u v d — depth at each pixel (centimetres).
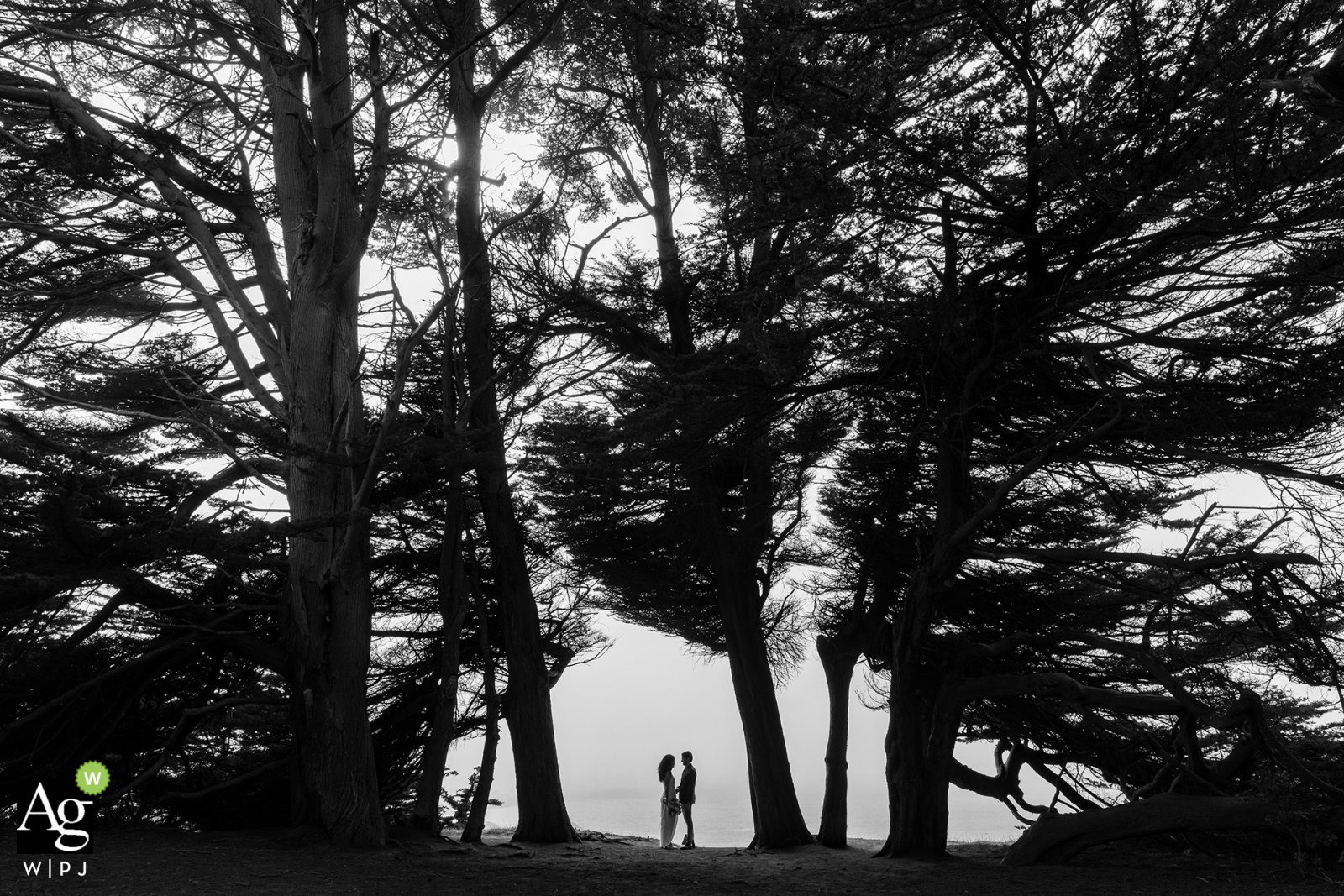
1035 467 1553
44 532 1259
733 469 2244
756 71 1171
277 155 1752
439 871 1265
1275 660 1741
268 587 1848
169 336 1886
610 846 1998
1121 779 2061
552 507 2222
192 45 1628
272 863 1223
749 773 2095
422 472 1661
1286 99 1073
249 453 1630
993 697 1767
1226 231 1262
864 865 1552
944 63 1245
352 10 1816
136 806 1883
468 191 2039
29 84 1648
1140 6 1106
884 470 2077
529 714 1941
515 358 1938
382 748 2072
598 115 2219
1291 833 1407
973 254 1530
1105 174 1195
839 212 1317
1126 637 2106
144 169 1662
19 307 1697
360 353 1641
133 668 1759
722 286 1855
